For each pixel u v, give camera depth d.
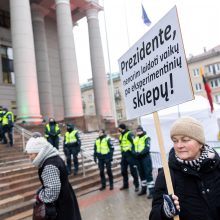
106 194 9.20
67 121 22.69
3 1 27.64
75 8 29.73
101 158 9.98
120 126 9.49
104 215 6.88
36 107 19.31
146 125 14.02
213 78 52.81
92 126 22.28
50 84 29.27
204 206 1.89
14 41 19.78
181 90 2.39
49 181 3.10
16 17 19.92
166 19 2.54
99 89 27.98
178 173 2.02
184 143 1.96
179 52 2.40
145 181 8.68
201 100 13.88
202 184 1.92
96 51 28.47
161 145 2.43
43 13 29.33
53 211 3.05
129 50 3.14
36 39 28.48
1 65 26.89
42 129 17.84
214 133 13.12
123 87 3.29
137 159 8.52
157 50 2.68
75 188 9.70
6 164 10.70
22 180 9.35
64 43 24.16
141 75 2.94
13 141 13.58
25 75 19.25
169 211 1.88
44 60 28.64
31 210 7.79
